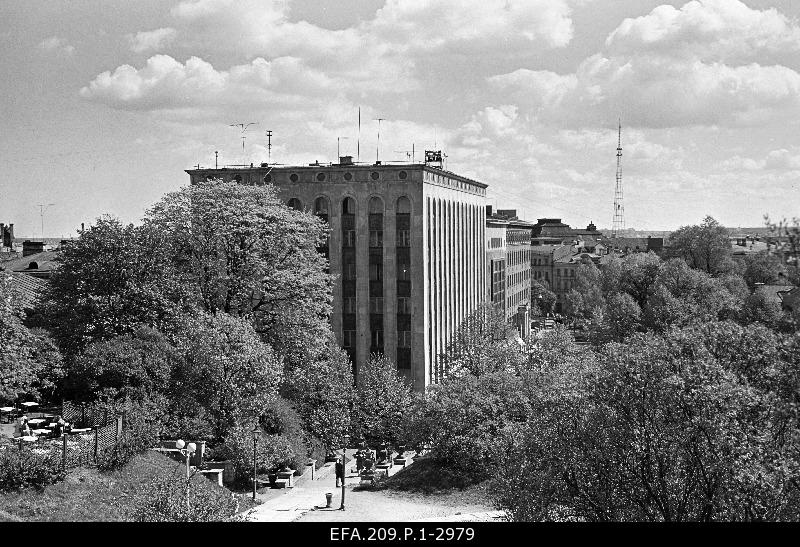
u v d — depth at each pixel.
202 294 68.69
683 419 33.69
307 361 69.56
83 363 54.00
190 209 70.62
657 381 34.88
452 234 128.25
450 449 57.06
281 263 71.62
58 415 54.88
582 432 35.75
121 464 43.03
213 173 112.00
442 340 120.50
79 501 37.44
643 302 130.12
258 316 69.69
